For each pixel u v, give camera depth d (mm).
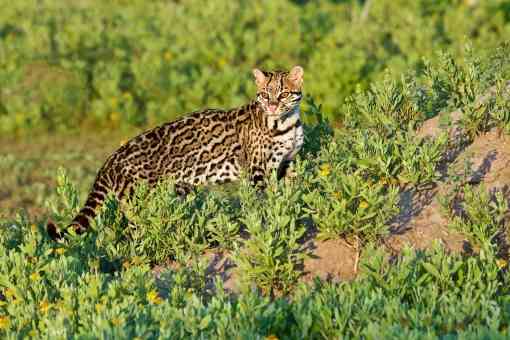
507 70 13812
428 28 26516
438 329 9273
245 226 12352
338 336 9344
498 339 8586
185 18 29812
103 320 9312
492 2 28984
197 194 12844
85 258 11938
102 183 13219
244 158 13711
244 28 29094
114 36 27359
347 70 22438
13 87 24641
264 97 13016
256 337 9094
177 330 9406
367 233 11266
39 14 30969
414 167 12008
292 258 11273
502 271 10648
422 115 13633
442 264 10242
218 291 10320
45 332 9586
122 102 23469
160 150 13531
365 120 13797
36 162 20844
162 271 11609
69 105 23609
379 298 9703
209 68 24953
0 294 11367
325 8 31672
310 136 14047
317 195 11430
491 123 12883
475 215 11078
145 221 12281
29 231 12664
